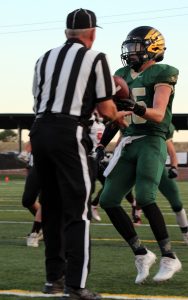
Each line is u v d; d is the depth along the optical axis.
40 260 8.80
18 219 15.68
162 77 7.20
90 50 6.11
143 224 14.45
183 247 10.34
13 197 25.31
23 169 54.28
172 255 7.18
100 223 14.67
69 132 5.96
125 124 6.61
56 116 6.01
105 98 6.08
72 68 6.02
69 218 6.04
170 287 6.91
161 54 7.57
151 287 6.90
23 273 7.72
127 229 7.19
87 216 6.07
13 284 7.01
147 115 6.89
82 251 5.97
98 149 8.05
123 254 9.42
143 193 7.14
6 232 12.63
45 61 6.19
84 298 5.98
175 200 10.40
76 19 6.23
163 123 7.31
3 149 86.56
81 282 5.95
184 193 28.41
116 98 6.78
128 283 7.12
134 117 7.29
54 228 6.42
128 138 7.31
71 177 6.00
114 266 8.30
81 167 6.01
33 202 9.73
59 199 6.39
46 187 6.35
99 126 11.59
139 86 7.34
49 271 6.45
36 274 7.65
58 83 6.04
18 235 12.09
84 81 6.02
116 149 7.44
